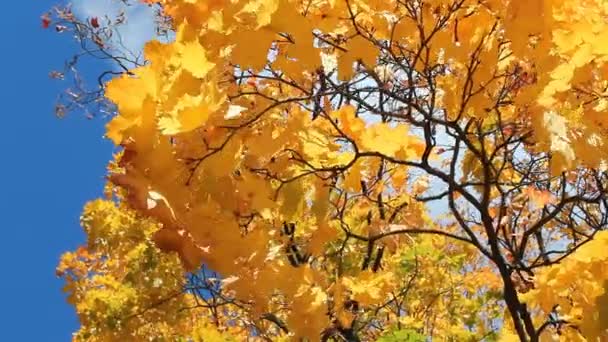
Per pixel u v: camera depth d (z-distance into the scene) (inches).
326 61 86.1
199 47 69.5
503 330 152.4
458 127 104.3
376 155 96.0
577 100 84.8
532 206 164.6
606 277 96.4
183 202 73.1
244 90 93.9
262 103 92.7
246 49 76.5
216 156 75.9
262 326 195.5
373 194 127.9
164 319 257.4
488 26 92.0
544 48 84.1
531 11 82.9
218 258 77.4
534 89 85.7
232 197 78.5
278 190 89.2
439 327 255.0
